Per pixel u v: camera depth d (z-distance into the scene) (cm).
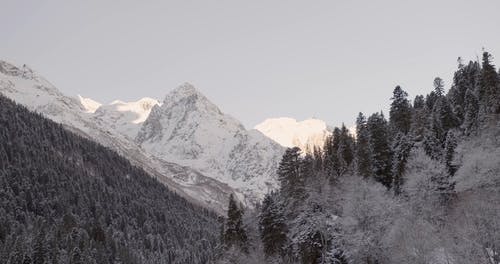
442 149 9225
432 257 6209
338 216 8350
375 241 7181
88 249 16050
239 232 10094
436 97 13612
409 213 7312
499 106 9538
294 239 8688
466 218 6469
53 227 17750
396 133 11275
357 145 10375
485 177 7406
